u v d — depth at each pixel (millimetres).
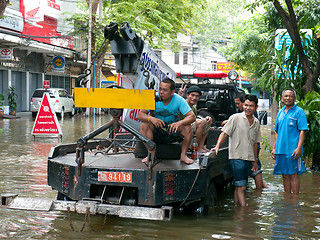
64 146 6426
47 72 33156
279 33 11273
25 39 25266
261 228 5270
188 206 5898
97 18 28734
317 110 9469
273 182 8414
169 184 5172
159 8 29422
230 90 9344
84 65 38375
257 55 29391
